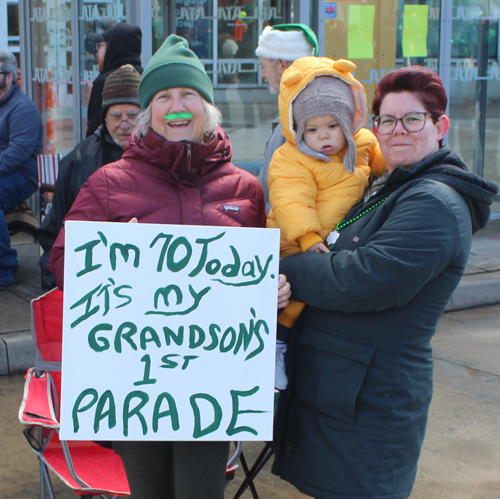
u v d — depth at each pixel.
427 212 1.86
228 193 2.21
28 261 6.10
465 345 4.91
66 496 3.09
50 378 2.51
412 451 2.02
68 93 6.38
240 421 1.90
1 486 3.14
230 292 1.89
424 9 6.57
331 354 1.97
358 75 6.39
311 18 5.93
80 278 1.84
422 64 6.78
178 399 1.88
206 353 1.89
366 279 1.85
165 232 1.86
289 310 2.13
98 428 1.86
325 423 2.00
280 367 2.14
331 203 2.21
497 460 3.41
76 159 3.40
